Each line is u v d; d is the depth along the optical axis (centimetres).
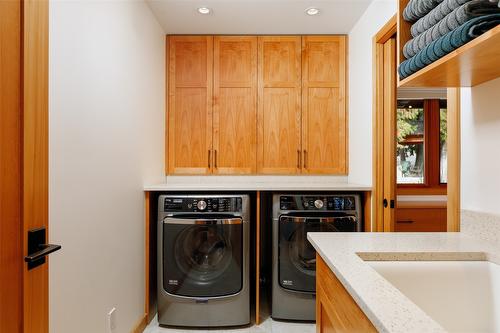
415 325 52
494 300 92
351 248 100
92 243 142
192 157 270
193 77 270
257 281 218
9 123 68
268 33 269
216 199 212
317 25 255
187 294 210
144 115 215
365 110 229
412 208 314
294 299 217
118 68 171
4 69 67
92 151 142
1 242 66
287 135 271
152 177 233
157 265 215
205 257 213
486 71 95
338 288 88
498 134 104
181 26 255
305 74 271
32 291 75
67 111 122
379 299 62
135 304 197
